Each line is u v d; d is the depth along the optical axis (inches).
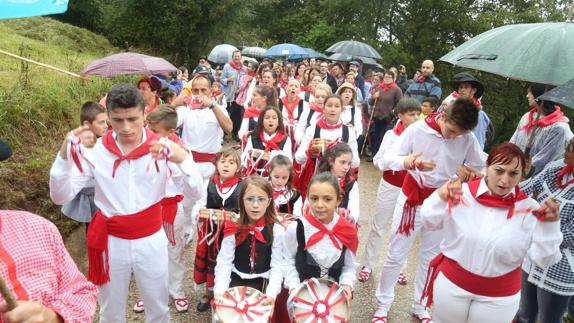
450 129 125.7
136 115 99.0
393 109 358.0
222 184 146.1
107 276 107.4
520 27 104.7
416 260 202.1
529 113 175.0
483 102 648.4
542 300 119.7
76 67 323.9
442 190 99.9
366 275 177.5
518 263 96.7
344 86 228.1
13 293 53.7
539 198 117.6
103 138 104.4
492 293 98.0
